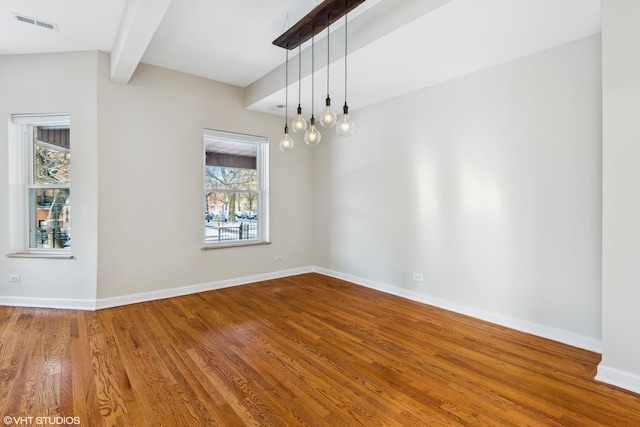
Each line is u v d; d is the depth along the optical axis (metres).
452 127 3.51
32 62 3.55
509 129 3.06
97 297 3.58
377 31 2.65
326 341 2.80
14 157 3.61
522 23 2.39
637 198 2.03
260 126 4.81
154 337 2.85
